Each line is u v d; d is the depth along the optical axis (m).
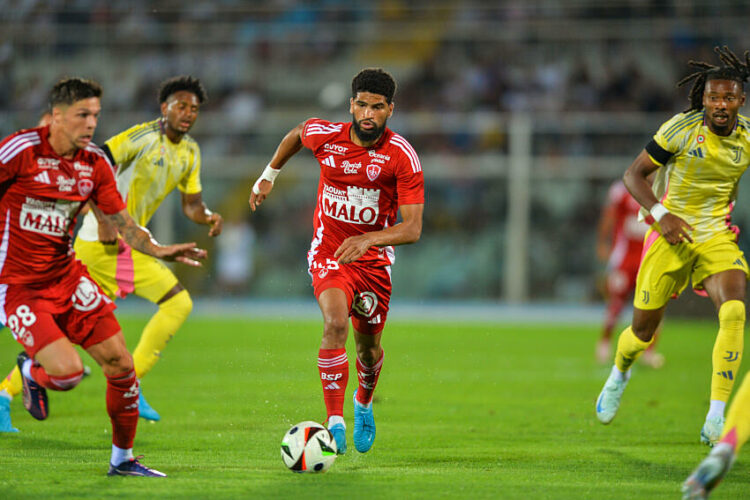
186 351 43.03
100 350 16.06
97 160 16.67
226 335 50.53
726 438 12.84
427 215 71.19
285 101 82.75
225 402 27.78
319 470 16.94
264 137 71.94
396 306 71.06
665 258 21.55
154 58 81.62
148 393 29.80
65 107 15.57
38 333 15.75
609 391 22.62
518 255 69.81
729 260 21.17
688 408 27.52
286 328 54.88
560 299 69.56
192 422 23.95
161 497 14.82
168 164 24.80
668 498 15.30
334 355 17.66
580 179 69.62
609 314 40.31
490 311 68.50
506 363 40.12
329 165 18.91
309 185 70.62
